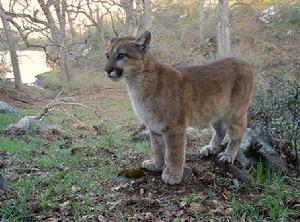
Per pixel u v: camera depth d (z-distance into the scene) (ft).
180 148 4.63
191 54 23.41
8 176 5.30
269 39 23.57
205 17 27.71
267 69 18.34
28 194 4.43
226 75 5.00
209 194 4.54
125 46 4.49
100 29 24.45
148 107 4.56
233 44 23.62
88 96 19.86
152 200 4.32
